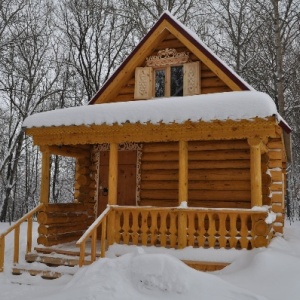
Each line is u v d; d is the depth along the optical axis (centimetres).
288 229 1506
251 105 777
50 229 983
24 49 2586
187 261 816
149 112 844
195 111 810
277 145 1073
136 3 2278
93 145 1207
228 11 2336
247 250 803
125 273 645
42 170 982
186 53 1126
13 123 2848
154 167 1117
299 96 2309
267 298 588
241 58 2486
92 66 2798
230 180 1035
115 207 897
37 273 866
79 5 2683
